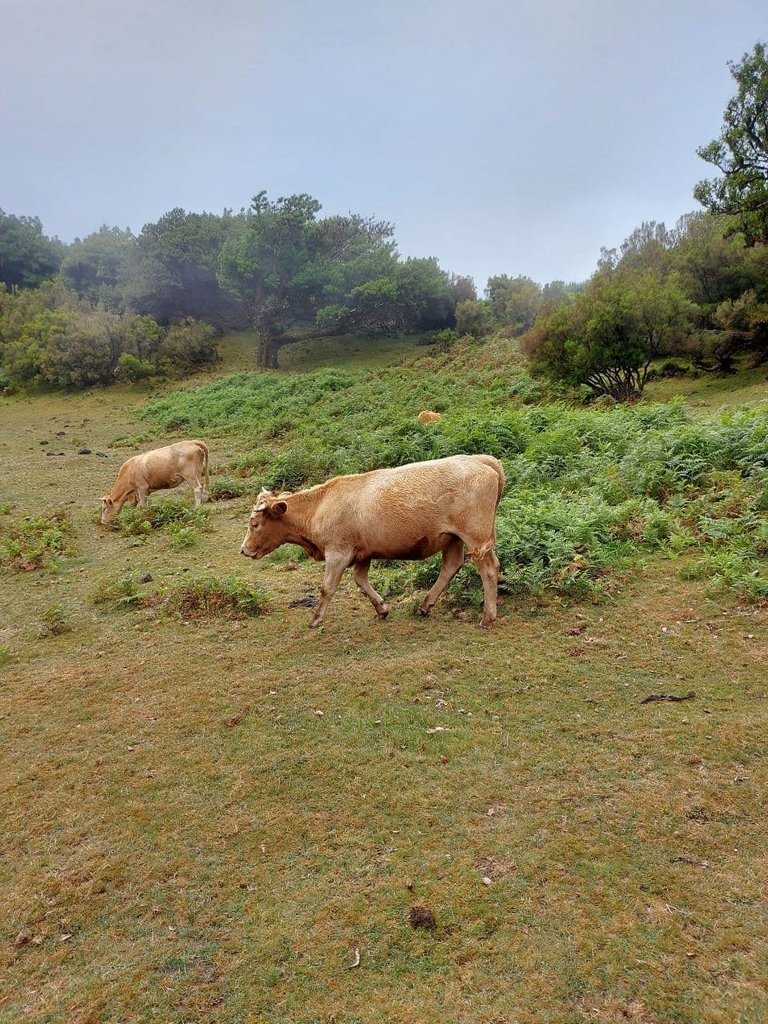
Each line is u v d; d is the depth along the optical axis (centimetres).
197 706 512
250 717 489
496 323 4222
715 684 470
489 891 316
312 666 560
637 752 405
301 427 1969
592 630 569
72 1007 279
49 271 5941
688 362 2206
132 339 3850
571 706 463
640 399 1873
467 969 279
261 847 359
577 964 276
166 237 4528
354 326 4366
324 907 316
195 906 325
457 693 493
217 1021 268
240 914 318
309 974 284
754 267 2038
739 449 911
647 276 2030
